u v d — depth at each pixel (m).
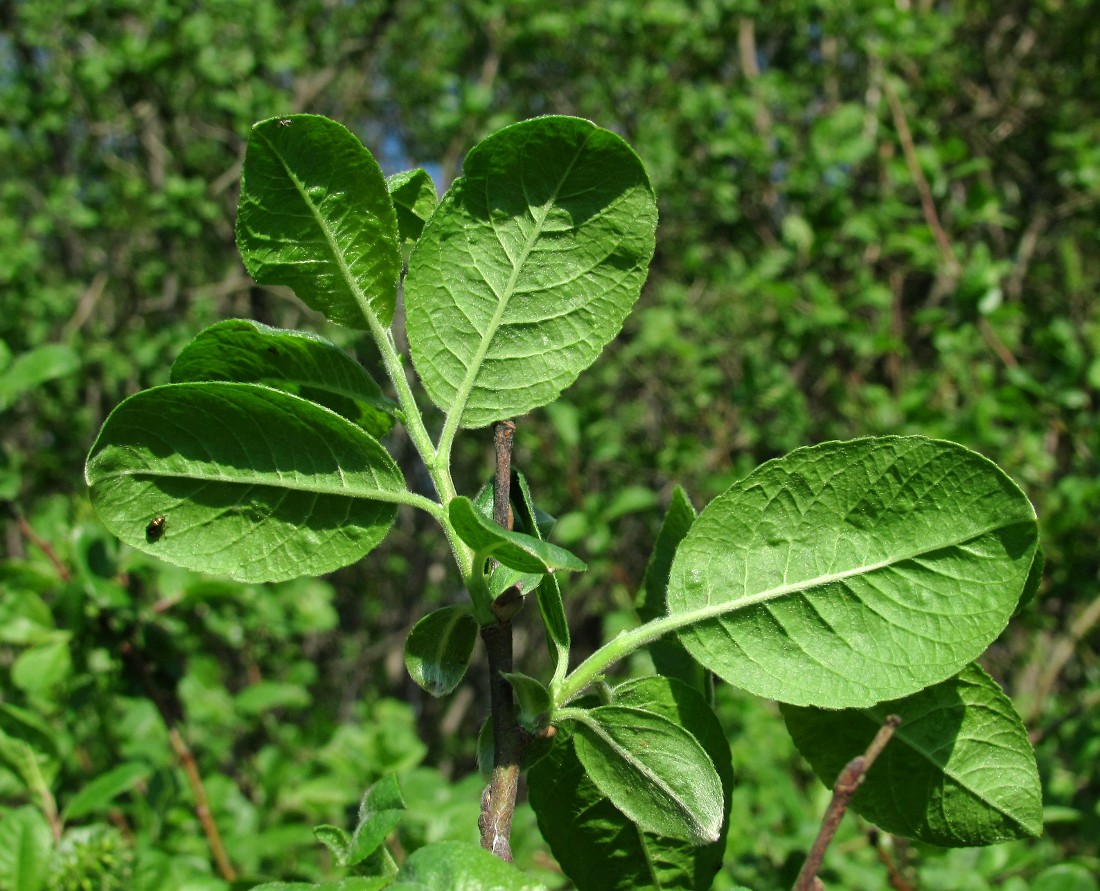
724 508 1.00
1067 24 7.45
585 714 0.97
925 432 4.54
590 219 1.03
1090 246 7.04
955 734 1.03
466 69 9.54
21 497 6.46
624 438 7.44
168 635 2.86
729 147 6.66
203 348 1.04
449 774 10.49
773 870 3.37
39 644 2.66
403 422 1.03
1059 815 2.98
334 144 0.98
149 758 3.19
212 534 0.96
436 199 1.15
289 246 1.01
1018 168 7.55
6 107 7.90
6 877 1.90
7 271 6.90
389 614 11.37
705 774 0.95
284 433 0.96
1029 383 4.24
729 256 7.19
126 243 8.14
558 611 0.96
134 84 7.36
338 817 3.60
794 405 5.65
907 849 2.97
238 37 7.81
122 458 0.94
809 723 1.07
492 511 1.04
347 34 9.42
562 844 1.10
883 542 0.97
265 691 3.71
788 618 0.98
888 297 5.52
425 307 1.03
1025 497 0.92
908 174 5.37
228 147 8.83
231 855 3.07
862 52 6.71
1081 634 4.17
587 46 7.74
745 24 8.02
